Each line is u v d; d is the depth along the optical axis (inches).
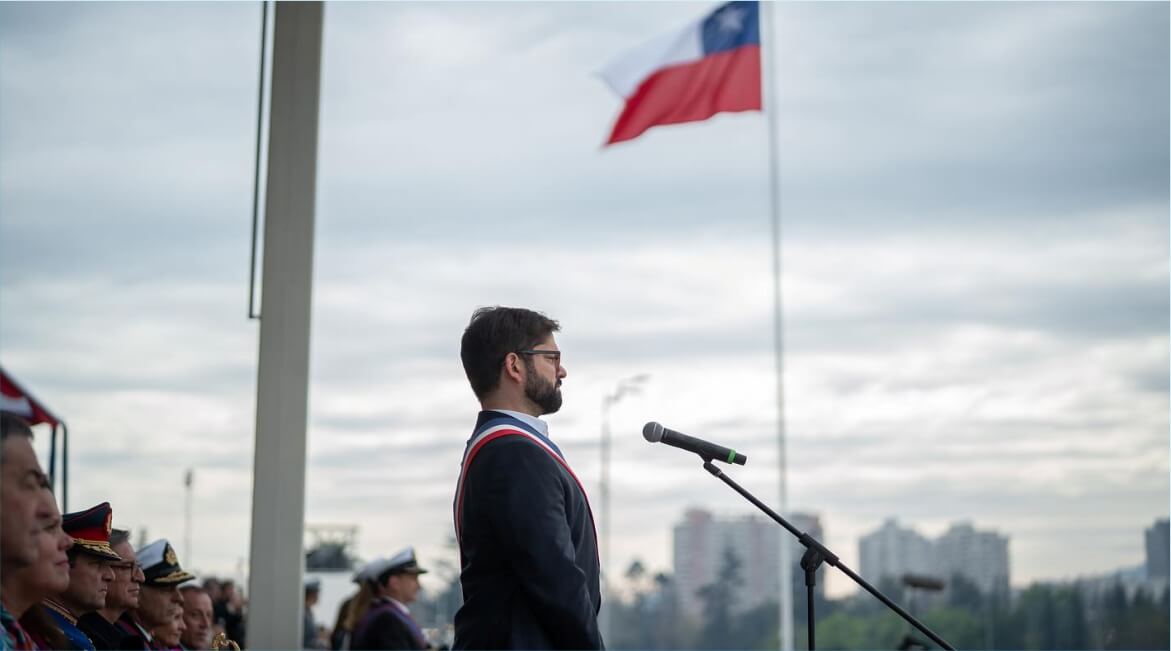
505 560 116.0
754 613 2224.4
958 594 1274.6
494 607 114.9
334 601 415.5
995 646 1194.0
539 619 113.9
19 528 102.0
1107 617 868.0
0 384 185.2
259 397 118.9
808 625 131.6
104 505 135.2
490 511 115.9
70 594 131.0
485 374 125.6
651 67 449.4
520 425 122.6
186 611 213.5
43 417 187.6
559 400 127.6
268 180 122.6
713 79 446.3
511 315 127.9
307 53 124.4
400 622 280.4
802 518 2025.1
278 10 124.6
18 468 102.2
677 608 2222.0
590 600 118.5
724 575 2244.1
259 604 116.0
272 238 121.6
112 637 146.5
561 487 118.4
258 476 117.7
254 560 116.6
